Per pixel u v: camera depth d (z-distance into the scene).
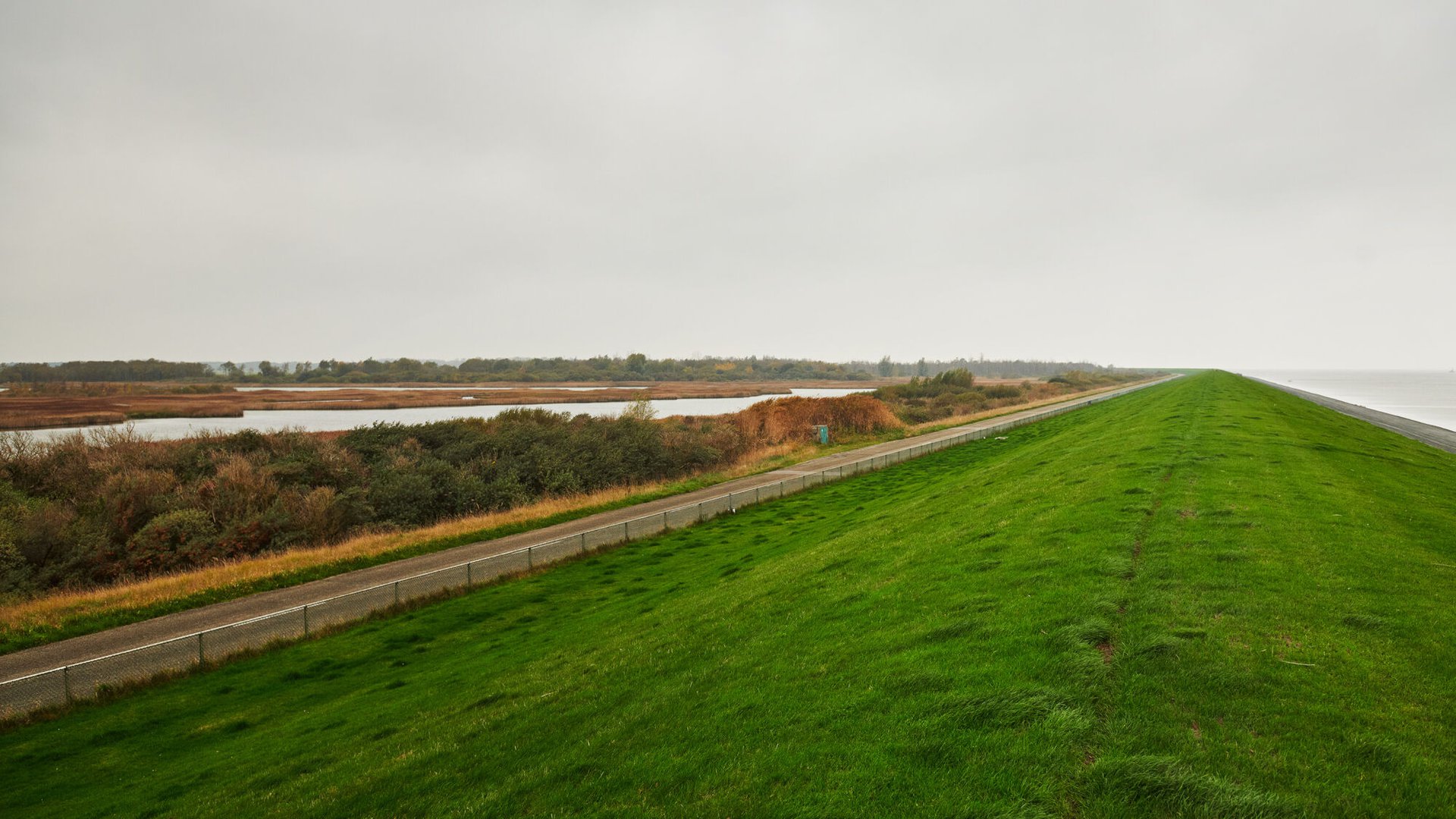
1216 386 84.94
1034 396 132.00
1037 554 15.34
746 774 9.02
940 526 22.52
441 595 27.78
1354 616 10.80
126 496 38.09
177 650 22.88
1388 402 136.38
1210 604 11.45
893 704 9.84
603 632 20.28
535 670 17.31
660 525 36.84
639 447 56.84
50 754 16.97
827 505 39.25
